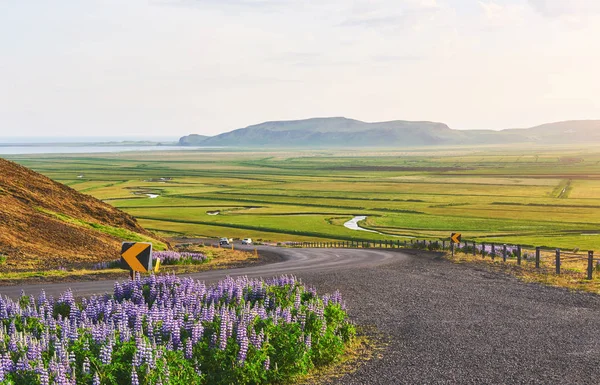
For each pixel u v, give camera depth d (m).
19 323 13.70
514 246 60.53
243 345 12.19
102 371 10.48
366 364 14.20
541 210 119.75
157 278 18.67
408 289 25.81
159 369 10.63
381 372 13.52
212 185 190.75
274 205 132.38
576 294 24.73
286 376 12.65
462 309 21.27
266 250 59.00
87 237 43.88
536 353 15.27
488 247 53.25
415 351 15.42
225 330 12.66
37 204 48.88
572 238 77.94
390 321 19.14
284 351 12.95
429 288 26.16
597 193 156.62
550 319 19.64
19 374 9.95
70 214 51.62
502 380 13.00
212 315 13.73
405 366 14.02
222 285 18.22
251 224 99.31
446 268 34.81
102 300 17.11
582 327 18.50
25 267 32.28
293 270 34.09
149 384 10.36
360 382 12.80
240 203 135.88
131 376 10.23
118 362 10.80
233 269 35.03
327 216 112.69
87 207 55.44
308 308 16.11
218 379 11.67
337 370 13.73
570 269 33.88
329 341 14.52
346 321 17.83
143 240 50.75
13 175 53.22
